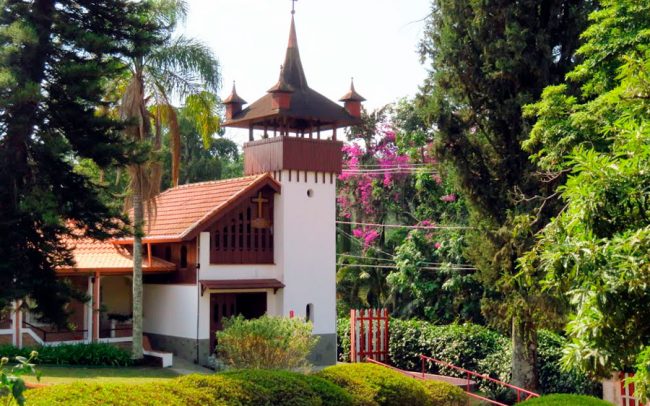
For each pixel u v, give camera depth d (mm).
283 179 30266
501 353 28125
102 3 21359
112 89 26359
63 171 20797
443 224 36500
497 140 26469
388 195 40781
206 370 26766
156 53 26047
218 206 28953
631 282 7984
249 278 29688
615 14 18828
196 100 27547
